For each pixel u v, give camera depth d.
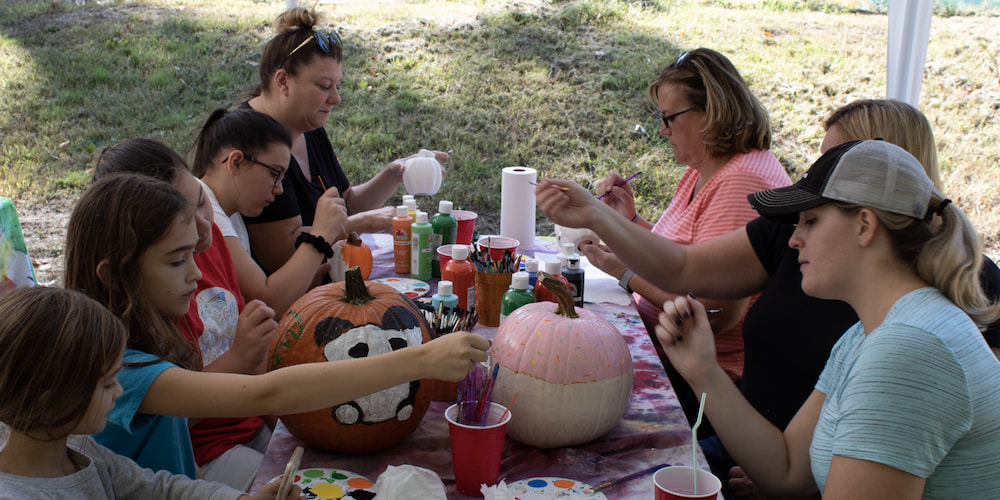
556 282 1.61
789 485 1.54
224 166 2.32
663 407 1.79
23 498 1.13
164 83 7.12
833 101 6.88
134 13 8.48
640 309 2.69
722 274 2.05
